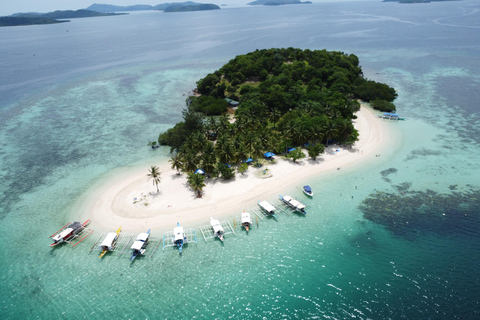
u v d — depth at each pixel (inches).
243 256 2394.2
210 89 6520.7
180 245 2479.1
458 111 4992.6
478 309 1889.8
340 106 4569.4
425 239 2471.7
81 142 4564.5
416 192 3043.8
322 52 7411.4
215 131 4074.8
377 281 2129.7
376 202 2942.9
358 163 3641.7
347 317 1883.6
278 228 2669.8
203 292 2106.3
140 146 4397.1
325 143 4119.1
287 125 3900.1
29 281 2244.1
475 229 2539.4
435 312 1884.8
